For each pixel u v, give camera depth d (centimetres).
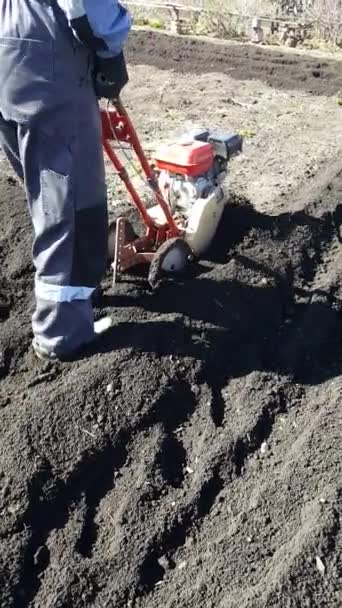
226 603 214
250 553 228
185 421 269
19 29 248
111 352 282
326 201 393
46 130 256
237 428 265
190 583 222
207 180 326
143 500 242
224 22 823
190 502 242
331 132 505
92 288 282
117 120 282
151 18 877
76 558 228
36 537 233
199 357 287
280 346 304
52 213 266
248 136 493
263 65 668
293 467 249
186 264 324
